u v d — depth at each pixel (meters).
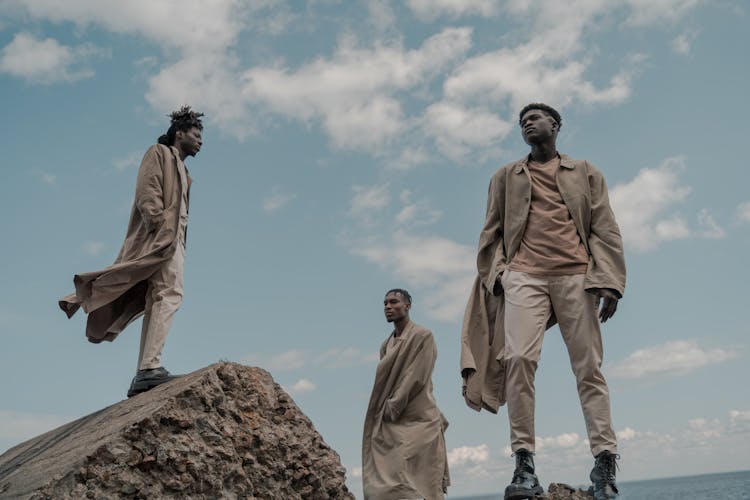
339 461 6.25
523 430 6.14
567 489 6.12
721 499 91.31
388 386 8.34
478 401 6.71
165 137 7.76
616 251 6.50
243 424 5.86
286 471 5.88
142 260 6.88
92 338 7.06
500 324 6.84
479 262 6.94
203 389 5.72
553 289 6.48
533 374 6.28
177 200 7.27
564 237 6.58
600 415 6.20
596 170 6.87
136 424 5.23
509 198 6.86
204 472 5.37
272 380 6.40
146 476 5.15
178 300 7.11
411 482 7.94
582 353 6.34
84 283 6.67
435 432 8.22
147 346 6.77
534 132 6.86
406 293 8.75
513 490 5.93
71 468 4.87
